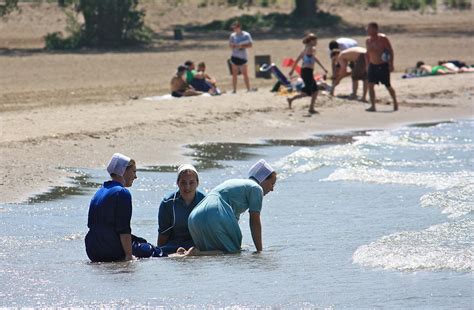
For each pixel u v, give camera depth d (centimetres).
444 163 4072
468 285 2095
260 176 2592
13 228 2859
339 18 14125
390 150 4469
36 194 3381
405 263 2297
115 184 2492
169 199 2603
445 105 6191
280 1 15712
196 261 2425
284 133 5097
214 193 2553
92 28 11412
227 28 13450
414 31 12975
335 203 3234
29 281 2209
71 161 4016
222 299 2034
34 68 8956
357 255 2409
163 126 4997
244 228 2864
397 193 3391
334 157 4256
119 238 2448
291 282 2172
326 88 6525
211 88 6481
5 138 4431
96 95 6812
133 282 2195
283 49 10688
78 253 2558
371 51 5884
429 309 1931
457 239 2525
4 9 12481
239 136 4938
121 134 4697
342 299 2016
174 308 1973
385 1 15712
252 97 6194
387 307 1953
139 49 11025
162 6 14938
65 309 1972
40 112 5609
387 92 6675
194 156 4306
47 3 13912
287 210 3130
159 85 7512
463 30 12925
